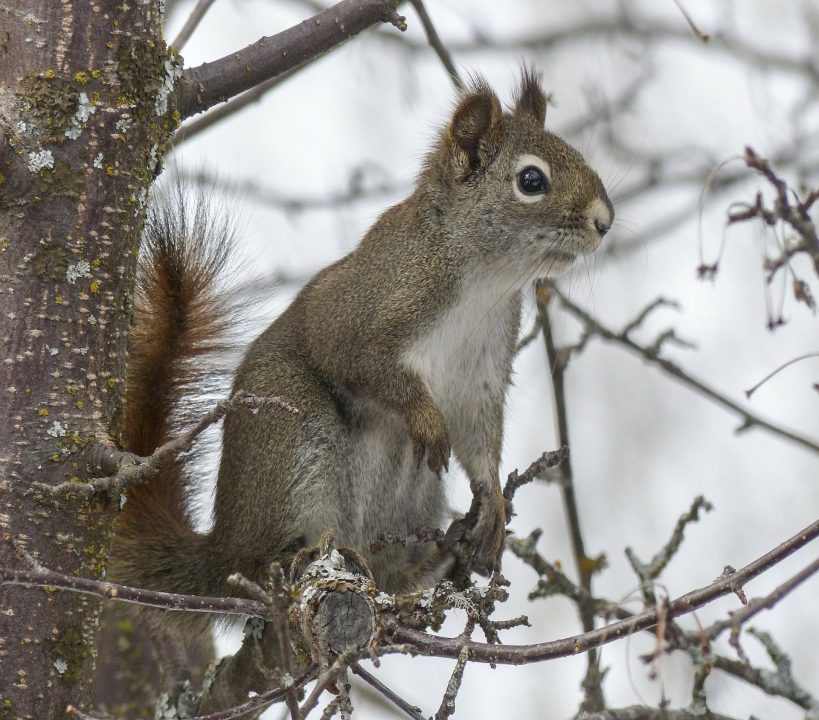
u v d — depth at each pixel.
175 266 10.41
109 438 7.29
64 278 7.29
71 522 7.19
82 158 7.33
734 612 5.71
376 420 10.86
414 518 11.11
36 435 7.17
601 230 10.91
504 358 11.21
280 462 10.23
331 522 10.30
